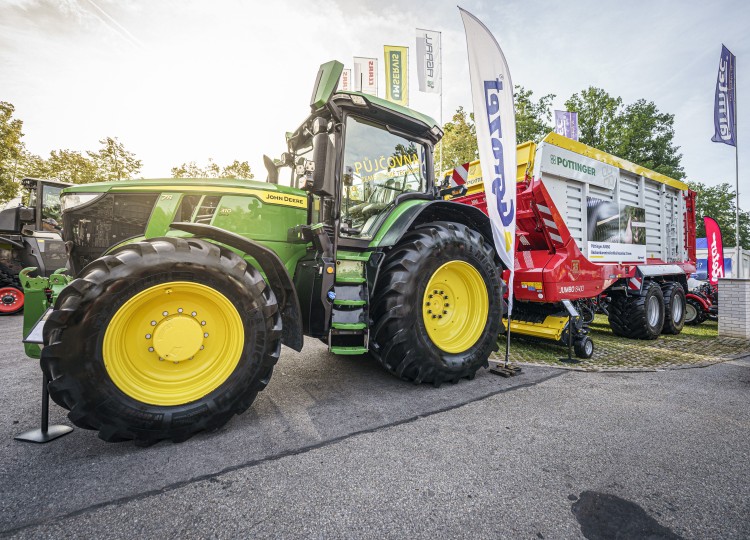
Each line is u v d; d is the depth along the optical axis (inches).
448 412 96.7
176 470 68.4
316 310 106.7
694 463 72.9
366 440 80.7
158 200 102.4
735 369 142.6
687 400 107.8
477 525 54.7
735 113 384.8
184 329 82.0
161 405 77.5
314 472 67.9
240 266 85.7
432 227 121.3
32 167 970.1
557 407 101.0
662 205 245.1
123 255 76.1
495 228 132.8
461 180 201.5
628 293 209.0
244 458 72.9
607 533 53.6
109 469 68.6
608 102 1112.8
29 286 90.8
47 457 72.9
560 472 69.0
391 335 108.6
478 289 127.6
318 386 117.3
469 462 71.9
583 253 184.5
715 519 56.9
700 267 568.7
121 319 75.0
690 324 283.0
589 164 186.9
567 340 162.9
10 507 57.5
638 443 80.7
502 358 159.8
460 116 850.8
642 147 1142.3
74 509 57.2
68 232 103.0
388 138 130.0
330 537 51.9
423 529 53.7
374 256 117.0
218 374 84.7
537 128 995.3
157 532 52.4
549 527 54.6
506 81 133.0
